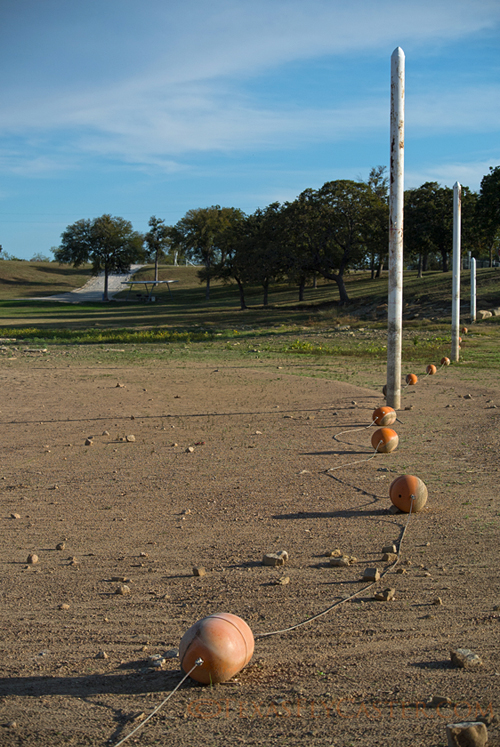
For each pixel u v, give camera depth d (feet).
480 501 23.02
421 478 26.94
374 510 22.45
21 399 54.54
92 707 10.45
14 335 150.92
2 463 31.94
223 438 37.45
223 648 10.94
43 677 11.57
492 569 16.31
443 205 241.35
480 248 246.06
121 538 20.10
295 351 98.73
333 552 18.01
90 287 453.17
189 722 9.84
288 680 11.09
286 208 207.31
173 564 17.61
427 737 9.12
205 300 330.75
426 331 126.82
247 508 23.09
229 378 67.26
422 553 17.80
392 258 44.52
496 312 145.59
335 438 36.65
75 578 16.78
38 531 21.07
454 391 55.31
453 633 12.71
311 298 262.26
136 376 69.77
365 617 13.62
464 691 10.41
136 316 238.89
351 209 200.34
